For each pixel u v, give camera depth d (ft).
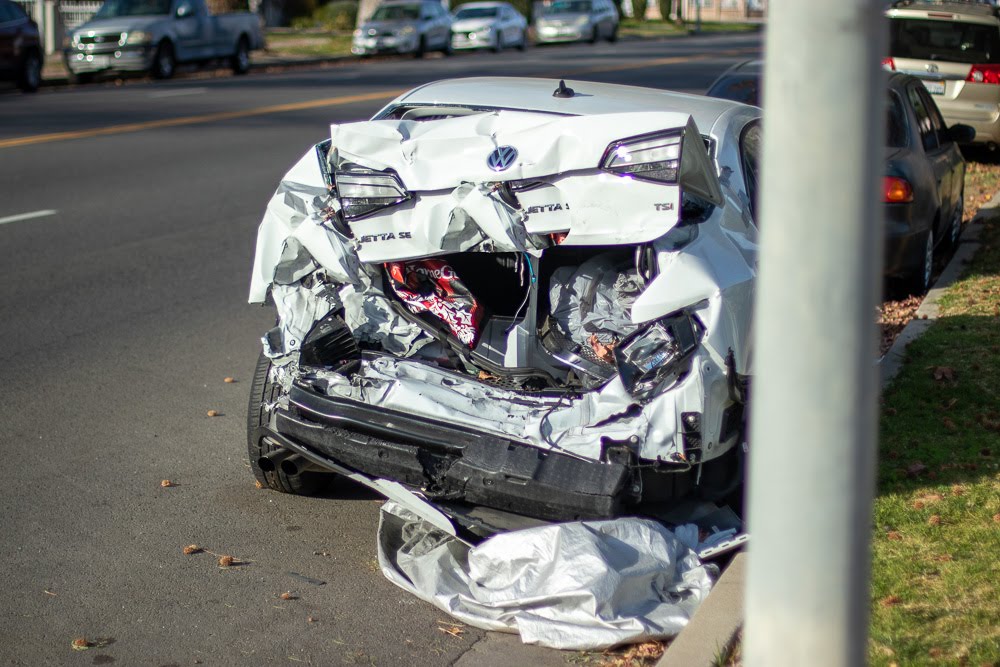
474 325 15.56
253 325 26.78
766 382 7.82
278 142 53.36
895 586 13.71
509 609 13.51
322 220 15.65
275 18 173.37
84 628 13.53
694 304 13.97
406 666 12.83
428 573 14.49
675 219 13.64
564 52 127.34
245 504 17.24
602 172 13.88
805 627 7.91
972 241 33.53
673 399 13.80
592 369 14.82
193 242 34.45
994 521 15.46
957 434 18.95
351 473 15.07
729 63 104.73
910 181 27.43
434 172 14.69
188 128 57.26
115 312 27.17
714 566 14.26
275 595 14.46
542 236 14.38
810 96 7.42
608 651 12.98
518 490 13.93
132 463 18.65
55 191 40.93
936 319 25.38
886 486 16.88
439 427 14.64
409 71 94.68
